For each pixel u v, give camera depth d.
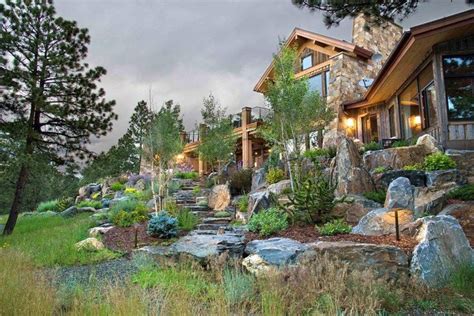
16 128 11.57
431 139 9.70
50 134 12.96
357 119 16.25
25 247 8.06
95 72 13.33
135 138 28.98
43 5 12.26
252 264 5.31
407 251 5.07
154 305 3.38
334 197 7.93
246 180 14.38
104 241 8.51
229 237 6.80
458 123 9.70
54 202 20.42
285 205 7.86
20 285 3.63
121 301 3.00
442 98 9.84
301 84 11.21
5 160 11.20
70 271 6.04
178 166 21.94
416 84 11.85
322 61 17.94
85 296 3.53
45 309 3.13
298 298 3.72
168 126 12.02
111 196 18.12
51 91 12.42
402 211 6.52
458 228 5.18
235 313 3.48
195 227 10.06
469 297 4.15
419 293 4.29
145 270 5.61
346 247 5.02
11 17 11.88
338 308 3.33
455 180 8.02
